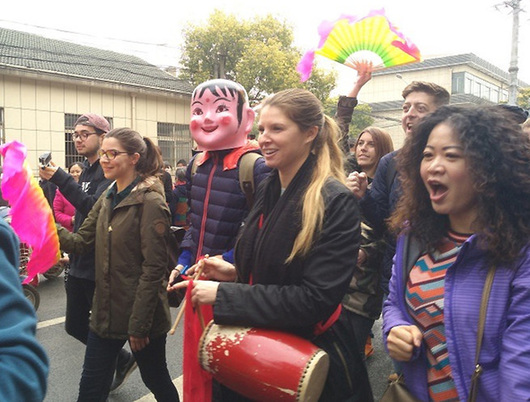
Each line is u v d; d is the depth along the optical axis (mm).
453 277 1381
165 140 17141
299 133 1690
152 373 2592
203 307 1893
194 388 1792
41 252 1706
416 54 2674
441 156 1396
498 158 1322
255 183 2574
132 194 2459
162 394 2617
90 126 3426
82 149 3457
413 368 1472
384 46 2752
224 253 2643
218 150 2738
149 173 2562
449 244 1463
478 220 1337
